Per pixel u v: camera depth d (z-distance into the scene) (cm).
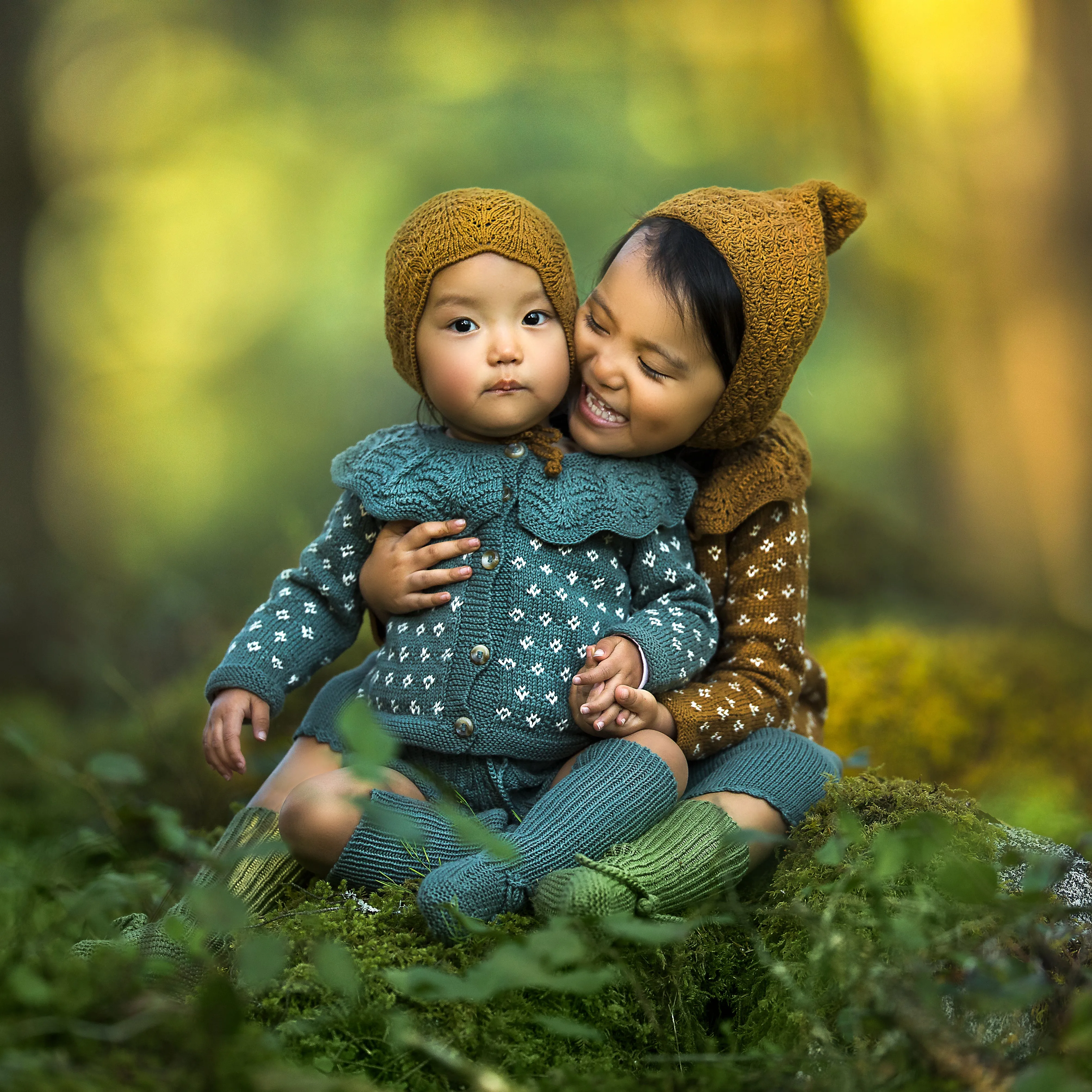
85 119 1645
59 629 723
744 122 1480
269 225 1756
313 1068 165
